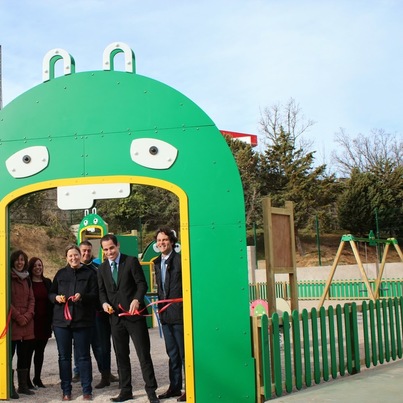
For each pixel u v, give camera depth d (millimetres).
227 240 5316
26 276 6117
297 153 37375
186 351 5285
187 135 5516
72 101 5824
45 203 37250
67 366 5785
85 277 5898
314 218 36000
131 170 5590
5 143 5918
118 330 5590
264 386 5113
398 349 7418
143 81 5703
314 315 5922
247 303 5219
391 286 18250
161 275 5719
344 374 6285
